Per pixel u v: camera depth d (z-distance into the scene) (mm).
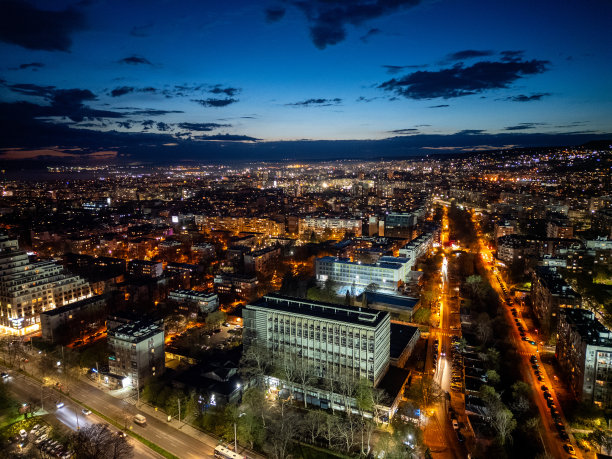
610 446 199250
